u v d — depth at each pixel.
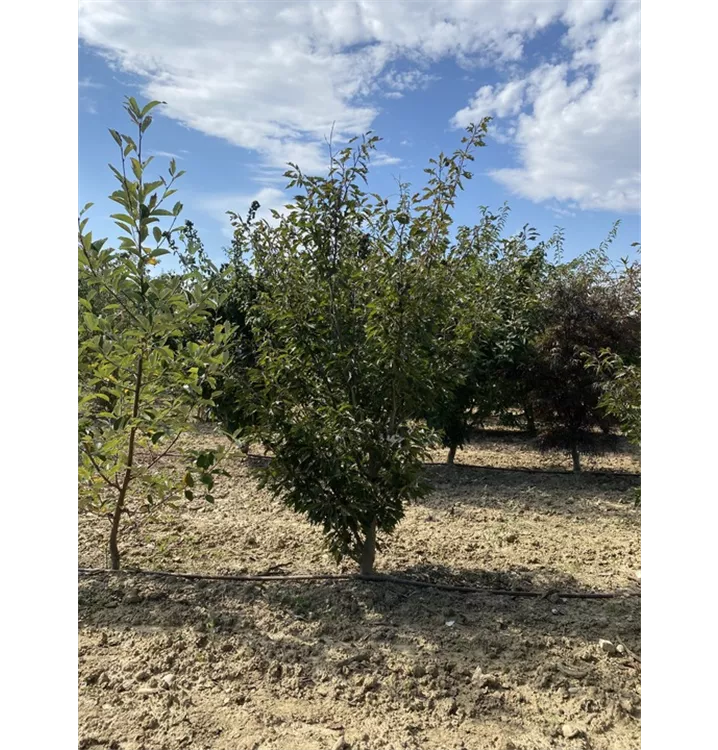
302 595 4.02
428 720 2.71
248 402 4.16
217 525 5.71
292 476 3.97
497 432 12.21
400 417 4.29
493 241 7.80
